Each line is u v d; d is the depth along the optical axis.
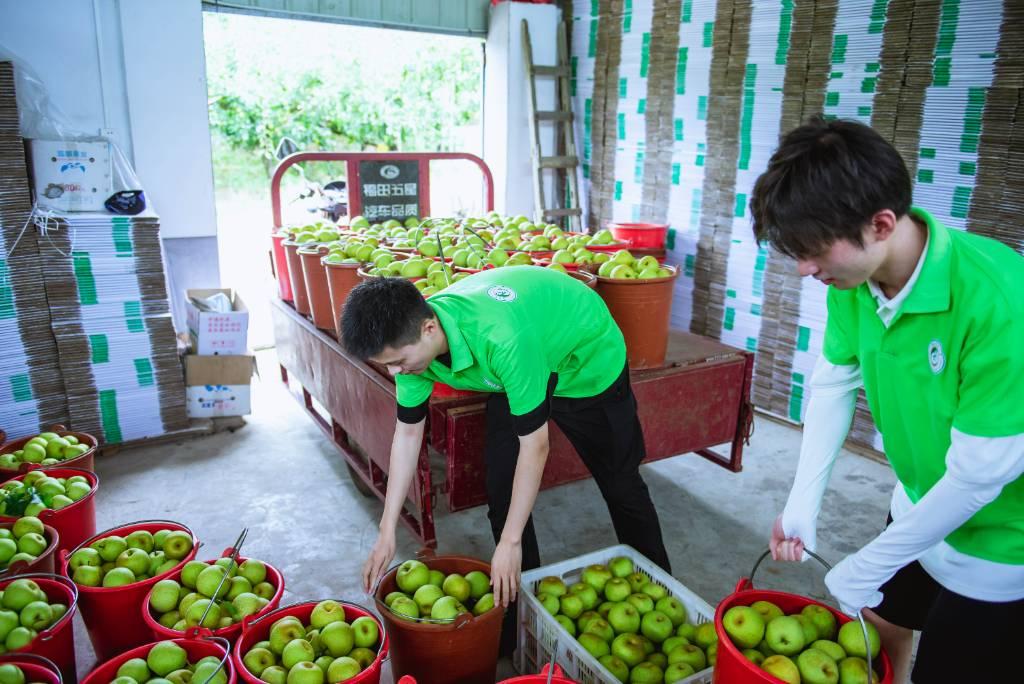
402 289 1.55
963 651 1.36
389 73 11.32
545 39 5.49
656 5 4.75
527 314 1.75
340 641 1.74
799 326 4.11
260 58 10.98
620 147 5.26
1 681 1.51
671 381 2.85
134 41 4.14
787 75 4.01
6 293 3.34
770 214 1.08
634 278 2.62
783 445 3.95
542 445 1.71
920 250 1.19
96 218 3.45
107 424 3.70
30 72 3.79
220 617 1.90
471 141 7.46
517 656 2.22
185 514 3.15
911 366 1.28
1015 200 3.13
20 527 2.21
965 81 3.23
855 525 3.11
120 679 1.59
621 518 2.37
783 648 1.53
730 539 3.01
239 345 3.99
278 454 3.76
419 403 1.93
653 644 1.95
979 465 1.13
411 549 2.92
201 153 4.46
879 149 1.01
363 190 4.42
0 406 3.42
